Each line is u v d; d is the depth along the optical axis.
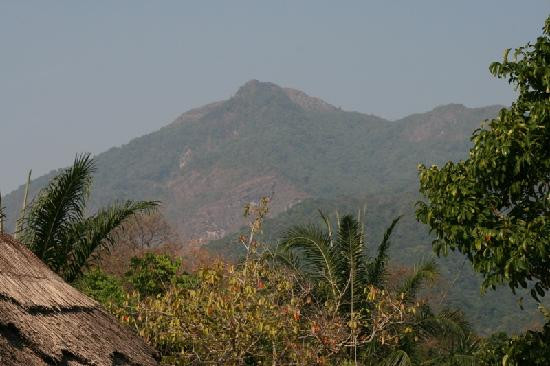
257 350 18.53
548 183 12.70
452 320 23.47
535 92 13.30
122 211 18.62
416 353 24.48
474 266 12.84
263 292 19.39
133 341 12.29
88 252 18.27
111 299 22.73
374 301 21.52
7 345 7.59
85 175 17.48
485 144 12.77
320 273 22.77
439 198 13.00
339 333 19.77
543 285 12.54
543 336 13.01
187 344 17.73
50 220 17.36
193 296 17.67
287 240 22.70
